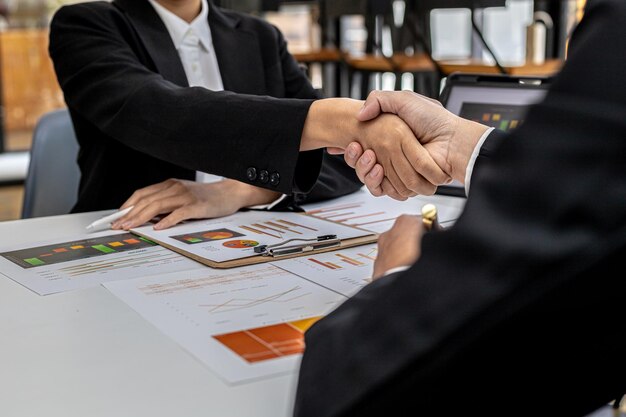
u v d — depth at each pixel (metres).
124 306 0.90
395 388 0.51
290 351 0.75
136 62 1.56
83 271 1.05
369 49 5.74
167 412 0.63
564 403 0.53
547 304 0.46
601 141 0.44
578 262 0.44
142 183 1.63
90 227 1.30
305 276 1.01
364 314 0.55
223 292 0.94
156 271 1.04
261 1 5.59
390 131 1.14
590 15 0.50
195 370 0.71
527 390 0.51
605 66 0.46
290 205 1.44
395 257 0.72
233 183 1.43
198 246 1.16
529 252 0.45
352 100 1.21
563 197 0.45
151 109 1.36
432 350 0.49
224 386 0.68
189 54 1.75
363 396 0.52
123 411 0.64
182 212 1.32
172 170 1.64
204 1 1.81
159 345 0.77
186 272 1.03
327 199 1.53
